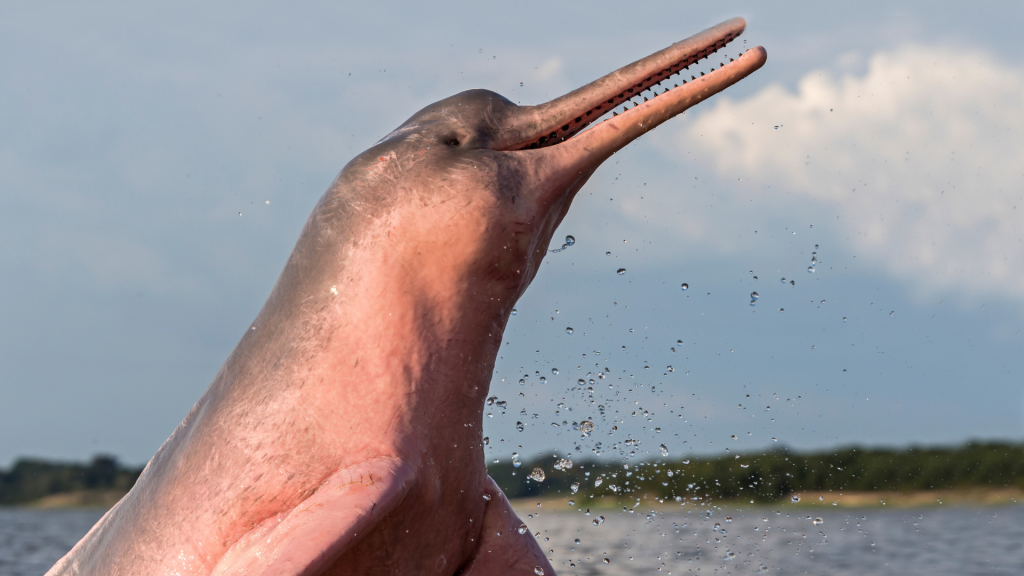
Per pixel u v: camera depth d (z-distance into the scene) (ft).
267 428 13.93
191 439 14.61
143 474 15.78
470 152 14.79
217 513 13.76
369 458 13.58
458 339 14.56
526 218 14.62
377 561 13.73
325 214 14.89
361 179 14.85
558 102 15.76
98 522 16.49
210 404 14.79
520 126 15.60
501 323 15.24
